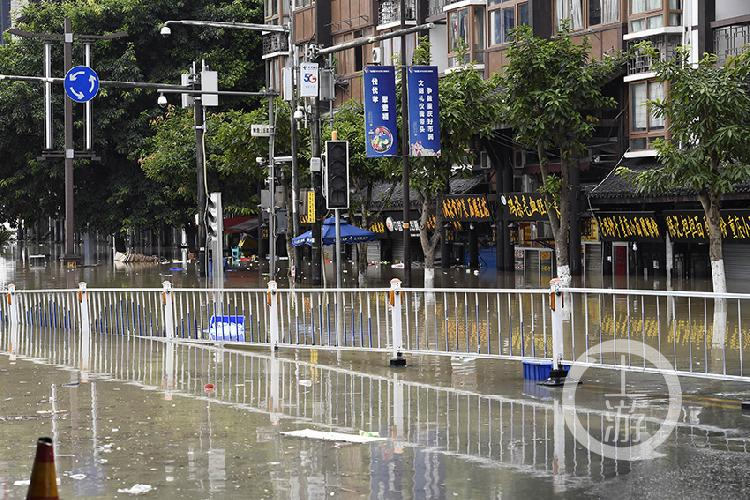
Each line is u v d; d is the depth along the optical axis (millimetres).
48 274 50875
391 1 52906
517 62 32312
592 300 24594
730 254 36906
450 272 45875
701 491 9289
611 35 39281
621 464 10297
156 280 45250
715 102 26844
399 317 17516
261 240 54281
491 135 39750
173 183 58781
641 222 37656
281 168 44938
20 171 63969
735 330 14766
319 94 35844
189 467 10383
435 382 15602
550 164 42094
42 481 6742
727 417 12539
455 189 47500
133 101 62594
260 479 9875
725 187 27375
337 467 10297
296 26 59969
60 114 62500
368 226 44438
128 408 13719
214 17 64750
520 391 14633
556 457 10609
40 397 14719
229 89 64688
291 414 13117
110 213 65938
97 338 23266
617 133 39250
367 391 14820
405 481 9750
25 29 63562
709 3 36031
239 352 19938
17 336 23984
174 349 20703
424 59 37875
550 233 42812
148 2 63719
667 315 15797
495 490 9398
